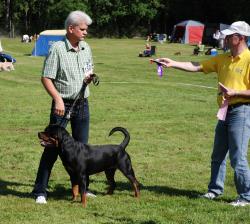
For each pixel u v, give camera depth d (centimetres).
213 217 575
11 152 919
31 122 1241
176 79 2309
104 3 7044
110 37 7219
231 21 6981
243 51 613
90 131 1127
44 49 3812
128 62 3250
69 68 623
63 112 618
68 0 6800
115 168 645
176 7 7356
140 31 7362
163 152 938
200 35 5900
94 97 1694
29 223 552
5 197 651
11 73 2495
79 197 649
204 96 1748
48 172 639
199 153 934
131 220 564
